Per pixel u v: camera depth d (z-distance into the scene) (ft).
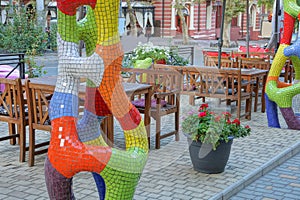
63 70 8.91
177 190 14.94
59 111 8.93
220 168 16.62
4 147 19.61
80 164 8.90
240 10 68.69
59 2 8.66
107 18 8.46
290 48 22.67
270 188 16.22
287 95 23.40
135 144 9.60
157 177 16.06
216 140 15.07
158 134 10.27
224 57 31.37
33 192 14.47
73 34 8.87
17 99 17.15
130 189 9.54
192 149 16.22
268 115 24.57
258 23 103.24
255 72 26.53
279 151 19.79
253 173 16.87
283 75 34.81
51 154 9.03
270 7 73.20
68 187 9.41
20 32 46.34
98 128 9.43
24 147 17.34
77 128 9.15
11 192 14.43
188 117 10.93
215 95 11.39
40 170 16.55
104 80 8.71
